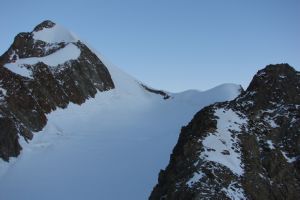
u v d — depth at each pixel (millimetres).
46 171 55562
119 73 101625
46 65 79438
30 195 49156
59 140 65750
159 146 62938
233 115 36000
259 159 32750
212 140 32562
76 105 78875
